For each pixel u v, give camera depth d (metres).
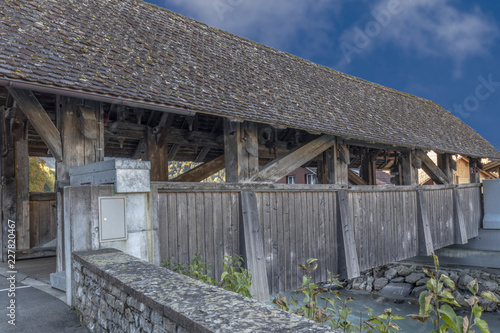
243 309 1.99
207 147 9.29
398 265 14.78
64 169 4.58
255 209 6.20
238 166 6.00
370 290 13.22
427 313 1.92
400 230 9.61
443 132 11.80
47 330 3.45
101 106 4.85
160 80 5.32
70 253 4.04
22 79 3.80
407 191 9.98
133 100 4.50
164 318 2.21
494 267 13.12
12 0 5.08
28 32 4.65
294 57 9.83
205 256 5.60
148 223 4.33
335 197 7.84
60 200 4.65
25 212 7.35
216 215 5.80
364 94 10.76
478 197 13.64
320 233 7.43
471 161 13.68
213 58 7.04
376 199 8.94
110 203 4.02
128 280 2.72
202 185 5.54
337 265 7.73
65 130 4.59
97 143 4.80
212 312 1.94
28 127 7.45
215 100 5.59
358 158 11.80
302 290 2.97
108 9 6.40
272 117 6.05
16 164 7.28
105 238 3.97
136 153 8.50
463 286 12.52
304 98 7.79
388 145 9.51
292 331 1.66
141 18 6.82
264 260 6.16
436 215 11.14
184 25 7.59
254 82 7.11
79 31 5.33
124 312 2.77
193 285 2.53
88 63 4.75
